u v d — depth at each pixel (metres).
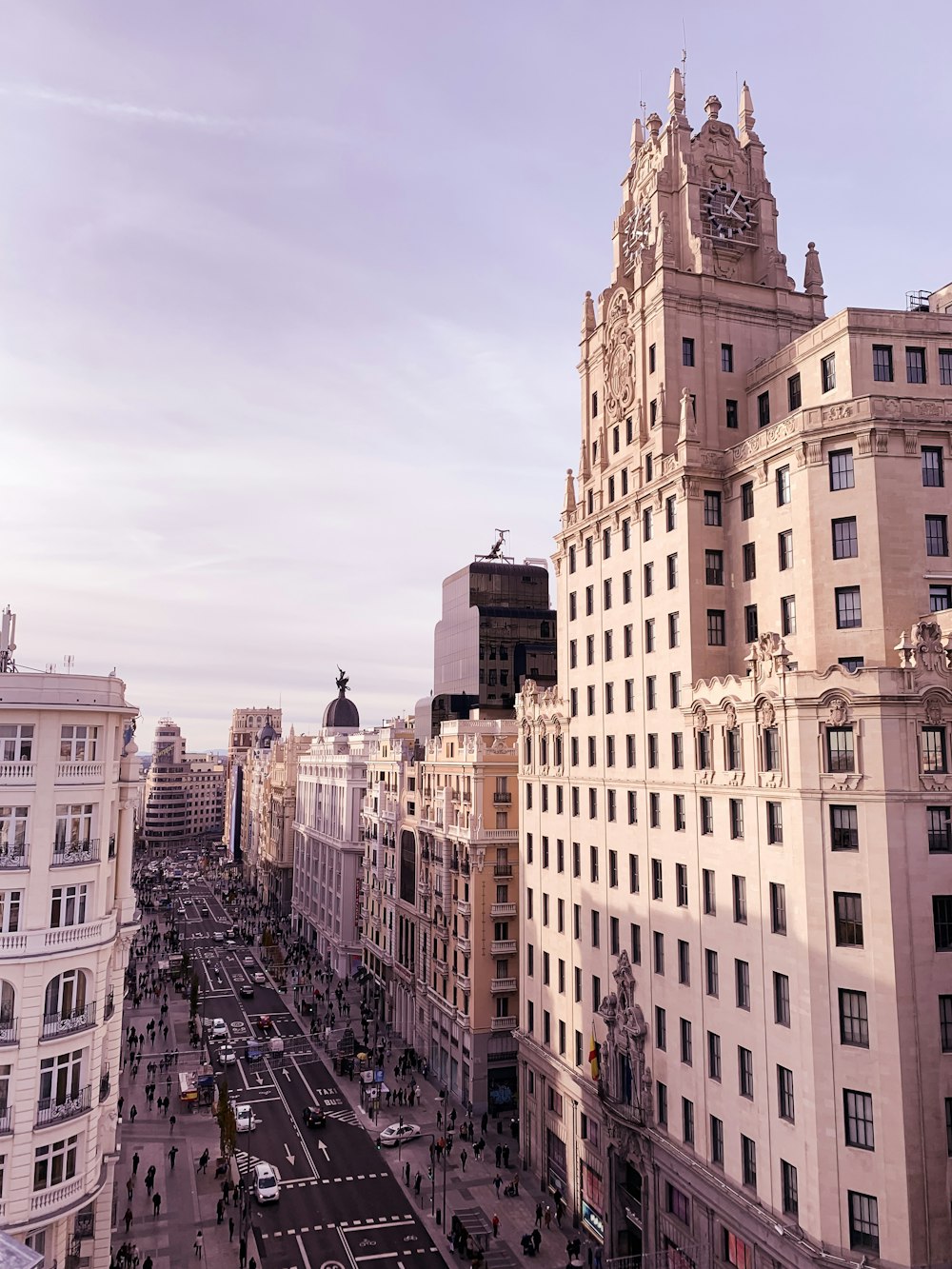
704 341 57.53
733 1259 43.91
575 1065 62.53
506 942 81.38
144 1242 56.25
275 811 186.88
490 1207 62.59
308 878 156.12
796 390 52.56
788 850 41.09
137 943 148.62
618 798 58.97
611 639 61.75
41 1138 40.19
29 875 41.56
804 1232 38.22
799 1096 39.19
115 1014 47.38
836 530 44.62
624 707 58.97
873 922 37.56
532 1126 68.81
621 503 60.31
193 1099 80.19
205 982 124.19
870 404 43.66
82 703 44.34
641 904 54.91
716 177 62.19
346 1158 69.88
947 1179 36.00
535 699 74.44
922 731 39.00
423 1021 94.94
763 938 42.59
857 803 38.72
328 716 171.25
